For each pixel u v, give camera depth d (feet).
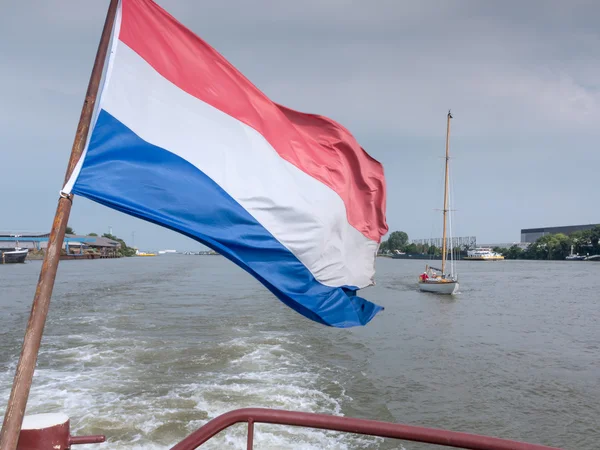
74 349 59.31
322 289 15.88
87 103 11.32
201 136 13.73
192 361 54.29
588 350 68.13
